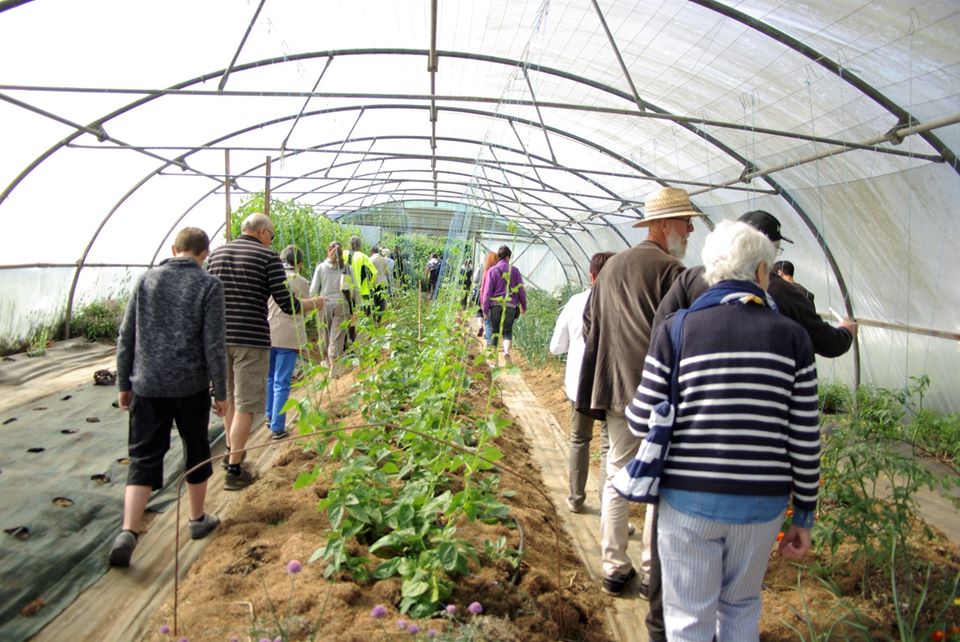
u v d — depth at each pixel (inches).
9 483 173.0
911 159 213.9
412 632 87.0
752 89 236.5
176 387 135.0
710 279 92.6
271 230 187.2
